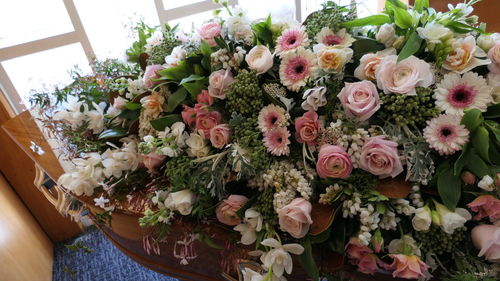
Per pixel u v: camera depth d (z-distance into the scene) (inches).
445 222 20.8
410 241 21.9
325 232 22.9
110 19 67.4
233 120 26.7
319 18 29.4
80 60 68.2
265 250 24.6
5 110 63.7
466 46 24.0
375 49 27.5
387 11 28.6
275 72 28.9
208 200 26.7
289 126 27.2
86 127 36.4
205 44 30.3
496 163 22.5
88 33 67.3
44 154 43.5
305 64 26.2
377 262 22.9
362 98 23.4
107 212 30.5
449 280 21.5
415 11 26.4
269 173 25.1
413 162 22.0
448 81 23.4
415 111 23.1
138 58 40.6
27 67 65.4
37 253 70.2
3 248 55.5
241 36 31.0
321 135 24.6
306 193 23.3
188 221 27.7
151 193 29.9
